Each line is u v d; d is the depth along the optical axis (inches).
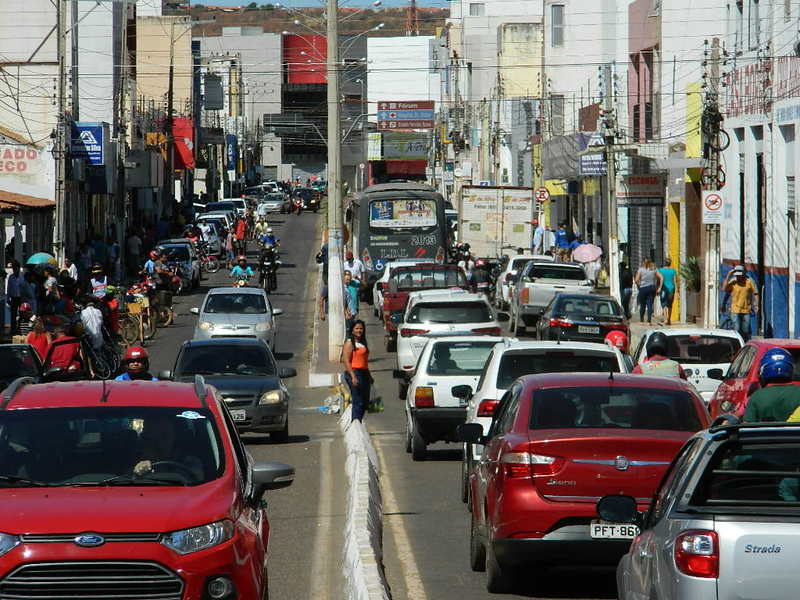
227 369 1993.1
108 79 5575.8
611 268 3577.8
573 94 5698.8
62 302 2662.4
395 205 4429.1
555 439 881.5
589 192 4965.6
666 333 1947.6
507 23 7096.5
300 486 1491.1
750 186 3051.2
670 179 3789.4
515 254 4751.5
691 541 514.6
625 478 871.1
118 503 658.2
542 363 1325.0
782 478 553.0
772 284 2844.5
